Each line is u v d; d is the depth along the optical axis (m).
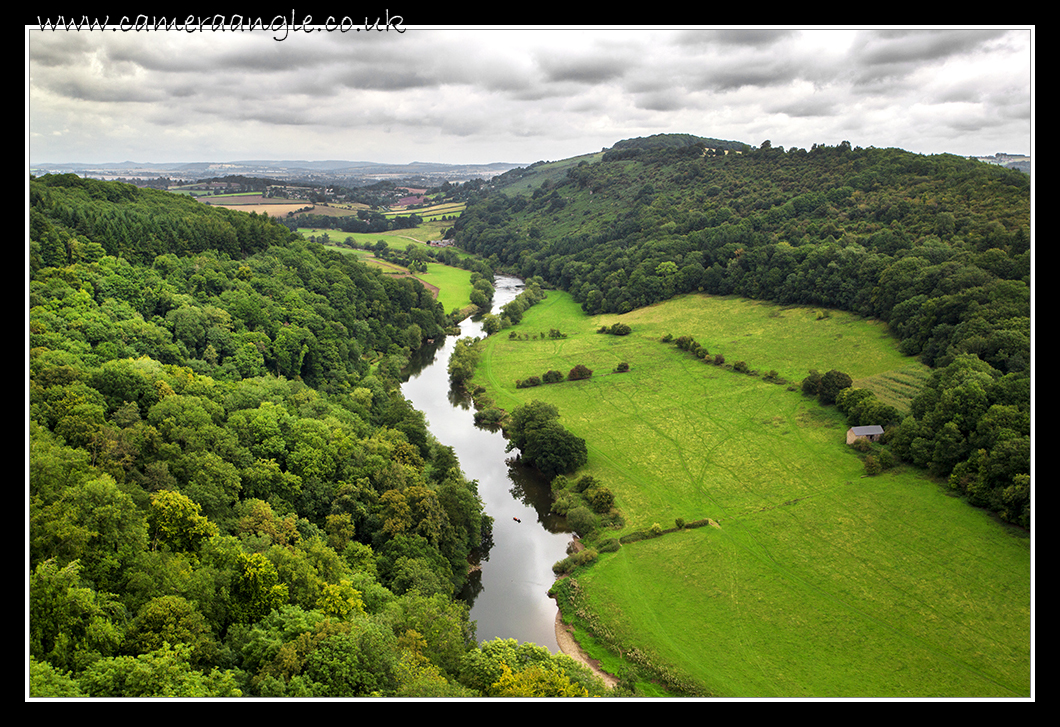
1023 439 88.62
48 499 52.00
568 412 138.00
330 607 56.38
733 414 130.38
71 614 43.25
